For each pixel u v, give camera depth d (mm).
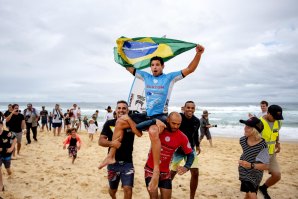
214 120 33625
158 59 3500
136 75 3783
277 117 4523
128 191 3811
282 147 13867
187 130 4672
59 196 5746
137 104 4195
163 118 3436
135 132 3537
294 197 5781
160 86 3445
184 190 6238
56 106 15867
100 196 5789
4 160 6500
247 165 3768
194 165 4738
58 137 15336
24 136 15562
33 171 7711
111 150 3682
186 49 3613
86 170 8016
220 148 12969
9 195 5680
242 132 21844
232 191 6227
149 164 3670
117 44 3990
